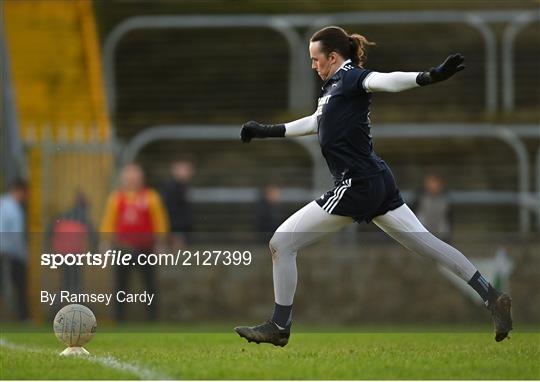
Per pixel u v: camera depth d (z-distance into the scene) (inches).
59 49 2822.3
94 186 2218.3
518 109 2662.4
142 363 917.8
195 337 1405.0
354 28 2810.0
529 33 2765.7
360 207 930.1
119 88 2795.3
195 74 2797.7
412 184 2470.5
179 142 2551.7
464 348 1091.3
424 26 2807.6
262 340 965.8
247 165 2511.1
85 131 2364.7
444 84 2691.9
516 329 1633.9
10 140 2294.5
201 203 2322.8
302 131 978.7
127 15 2893.7
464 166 2490.2
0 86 2349.9
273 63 2787.9
